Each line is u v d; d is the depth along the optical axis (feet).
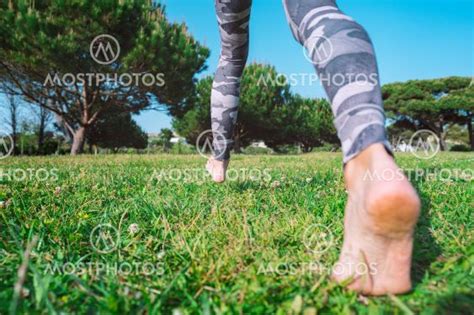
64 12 33.94
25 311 2.29
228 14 5.08
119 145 64.34
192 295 2.69
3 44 35.24
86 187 7.34
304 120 77.77
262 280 2.82
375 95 2.74
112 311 2.33
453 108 95.71
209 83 71.67
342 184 7.43
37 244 3.68
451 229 4.25
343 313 2.31
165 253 3.54
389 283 2.55
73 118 43.19
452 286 2.68
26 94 38.96
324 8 3.24
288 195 6.24
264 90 69.62
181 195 6.37
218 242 3.78
